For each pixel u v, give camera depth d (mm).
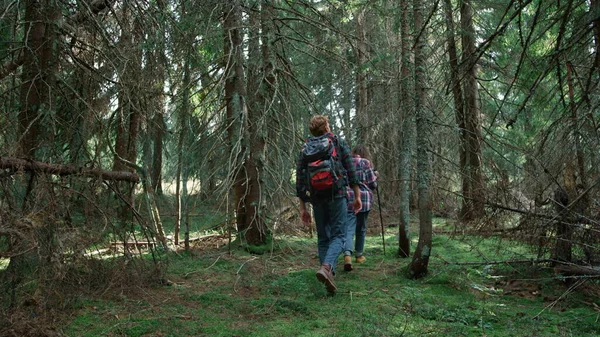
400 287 4715
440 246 6965
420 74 5203
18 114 4086
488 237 5180
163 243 4734
